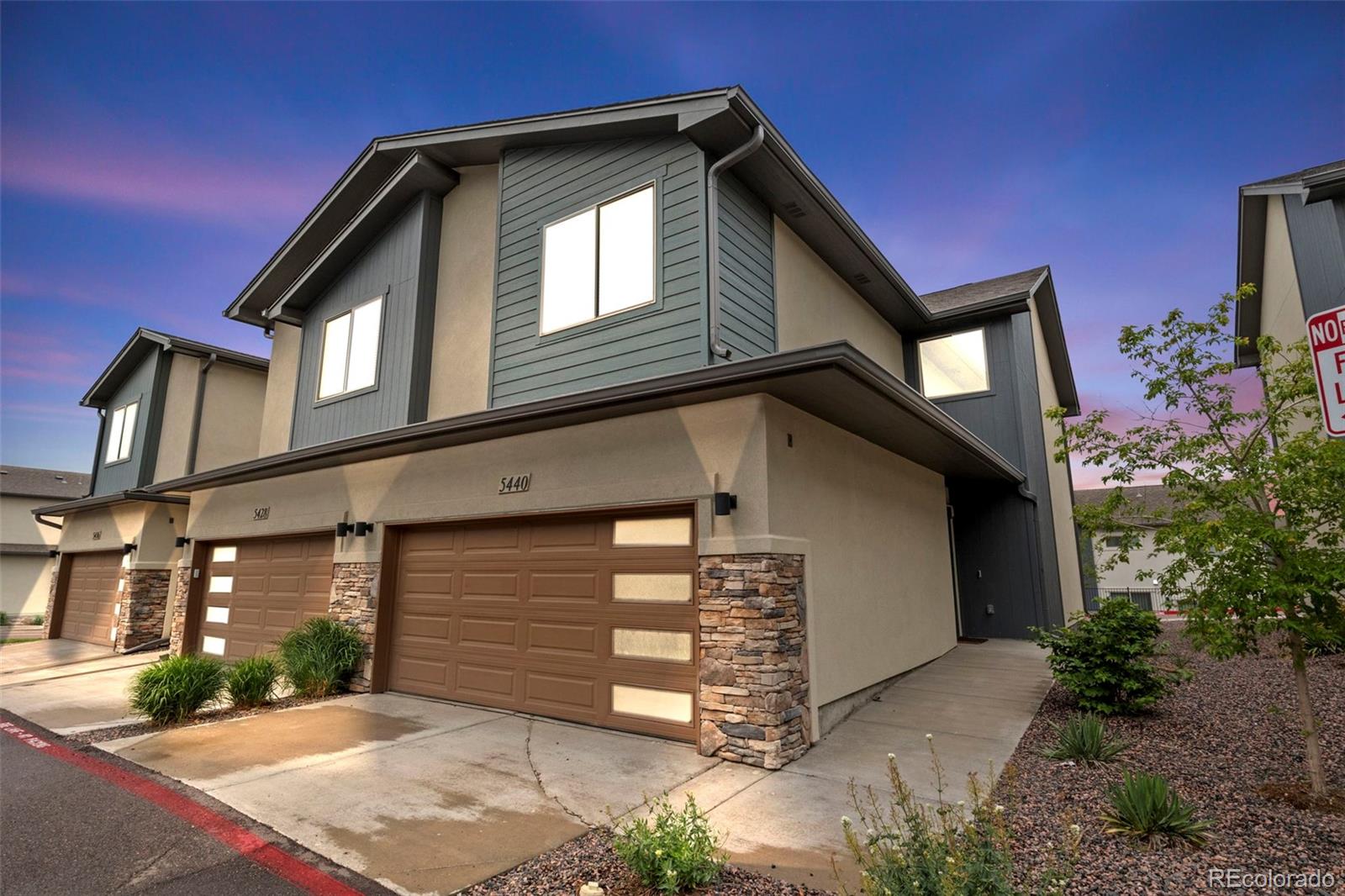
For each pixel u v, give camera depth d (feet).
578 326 25.34
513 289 28.07
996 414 40.45
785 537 18.97
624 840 11.63
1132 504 16.89
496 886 11.05
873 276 34.91
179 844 12.87
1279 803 13.47
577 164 27.07
